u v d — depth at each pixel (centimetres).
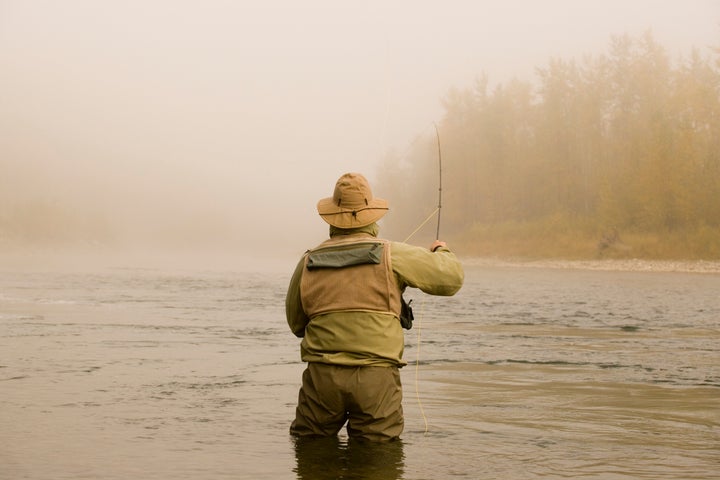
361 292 342
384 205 367
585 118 5762
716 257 3912
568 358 655
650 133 5075
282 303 1329
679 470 288
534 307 1320
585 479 273
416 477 274
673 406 434
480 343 773
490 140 6319
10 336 772
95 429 354
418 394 473
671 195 4450
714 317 1120
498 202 6222
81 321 948
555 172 5838
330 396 337
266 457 303
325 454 310
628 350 716
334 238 363
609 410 420
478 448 325
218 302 1349
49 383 489
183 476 271
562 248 4791
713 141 4875
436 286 349
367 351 336
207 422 376
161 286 1894
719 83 4872
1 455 300
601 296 1648
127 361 601
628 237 4428
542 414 409
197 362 603
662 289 1962
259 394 461
